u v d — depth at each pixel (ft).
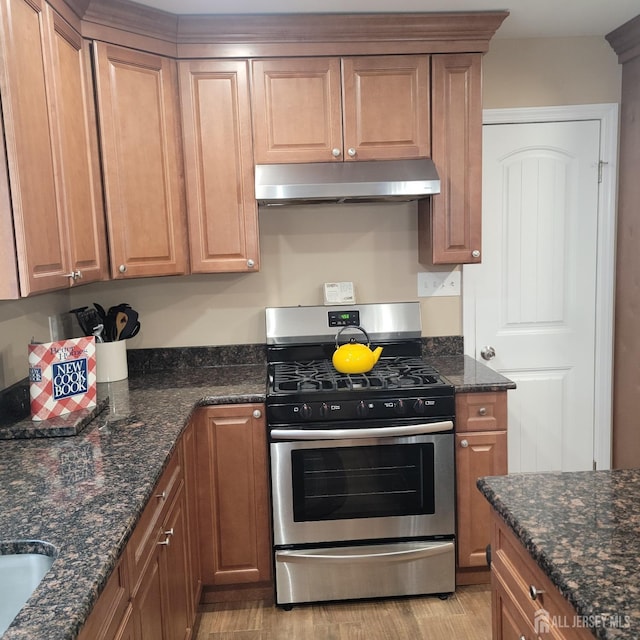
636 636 2.62
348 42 8.10
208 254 8.35
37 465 5.16
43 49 5.77
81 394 6.55
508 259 9.73
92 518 4.08
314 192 7.92
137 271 7.73
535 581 3.70
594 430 10.09
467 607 7.85
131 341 9.44
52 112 5.94
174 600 5.91
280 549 7.83
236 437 7.72
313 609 7.95
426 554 7.80
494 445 7.90
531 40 9.32
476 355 9.86
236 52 8.04
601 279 9.79
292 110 8.18
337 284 9.41
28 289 5.21
